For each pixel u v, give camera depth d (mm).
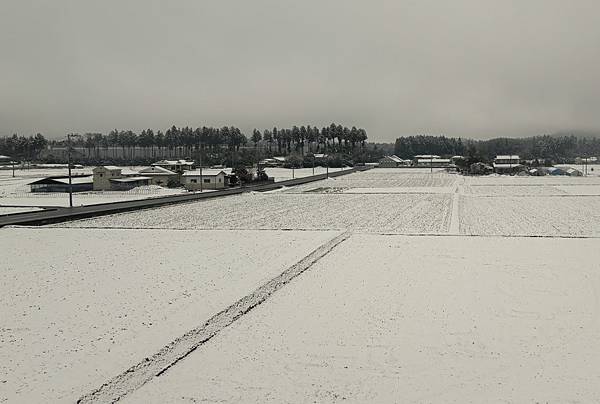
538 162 135750
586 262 23656
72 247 28062
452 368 12898
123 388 11938
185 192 69625
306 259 25141
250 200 58094
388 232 34719
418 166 157625
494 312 16906
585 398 11375
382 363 13195
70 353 13797
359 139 189875
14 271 22547
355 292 19297
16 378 12398
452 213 46000
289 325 15859
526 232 34375
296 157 139500
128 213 45438
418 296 18703
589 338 14664
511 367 12906
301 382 12234
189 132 188500
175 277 21594
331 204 53969
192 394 11680
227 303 18047
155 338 14844
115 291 19484
